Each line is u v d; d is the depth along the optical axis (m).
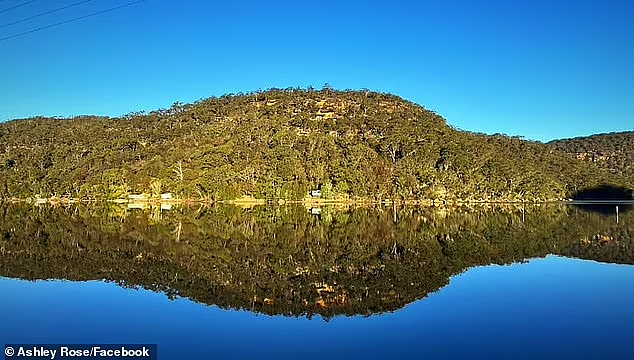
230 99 152.00
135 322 15.05
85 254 28.44
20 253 28.53
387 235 40.50
